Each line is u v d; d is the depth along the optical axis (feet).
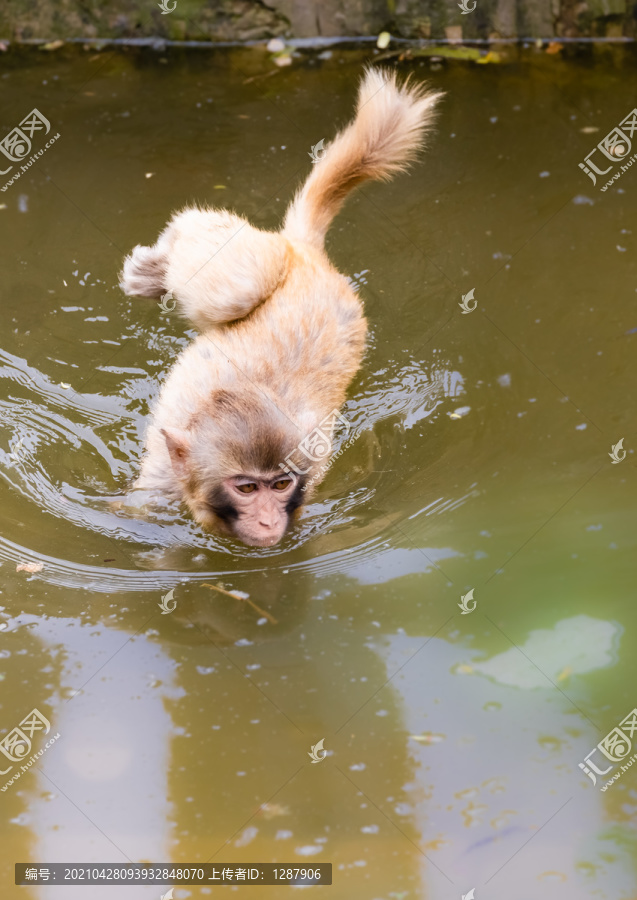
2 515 6.90
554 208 8.29
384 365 7.57
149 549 6.83
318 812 5.97
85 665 6.37
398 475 7.10
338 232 8.25
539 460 7.09
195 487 6.84
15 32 9.42
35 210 8.29
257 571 6.73
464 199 8.38
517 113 8.90
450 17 9.39
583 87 9.07
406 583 6.63
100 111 8.95
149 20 9.41
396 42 9.41
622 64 9.25
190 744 6.15
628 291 7.82
